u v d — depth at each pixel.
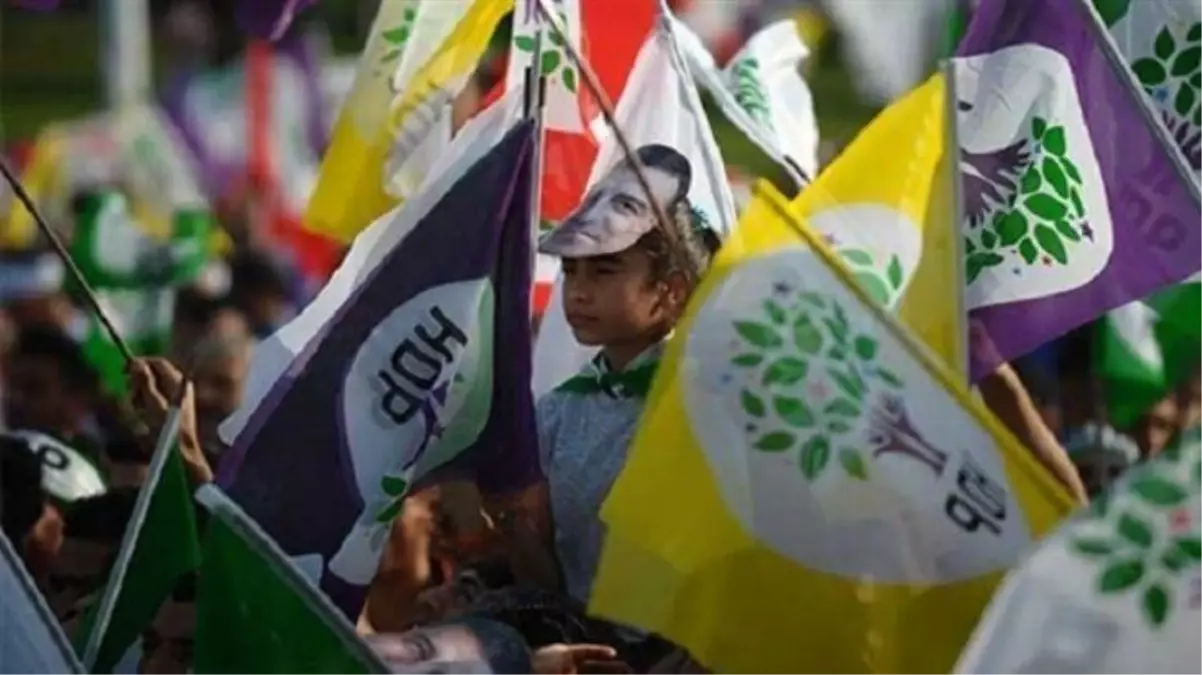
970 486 17.42
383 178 23.34
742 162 50.53
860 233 18.75
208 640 16.53
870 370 17.50
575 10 22.92
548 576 19.53
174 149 43.00
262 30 23.41
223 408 24.31
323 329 18.30
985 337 20.03
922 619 17.34
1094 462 25.39
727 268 17.59
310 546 18.14
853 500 17.34
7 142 59.56
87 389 29.03
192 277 35.31
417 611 19.62
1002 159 19.95
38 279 35.72
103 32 53.84
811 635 17.31
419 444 18.38
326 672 16.23
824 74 62.56
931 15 27.61
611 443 19.47
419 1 23.61
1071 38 19.72
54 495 23.95
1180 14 21.95
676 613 17.20
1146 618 15.70
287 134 44.03
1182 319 22.16
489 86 28.05
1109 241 19.72
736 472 17.31
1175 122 22.00
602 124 23.25
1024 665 15.78
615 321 19.28
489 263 18.45
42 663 16.88
